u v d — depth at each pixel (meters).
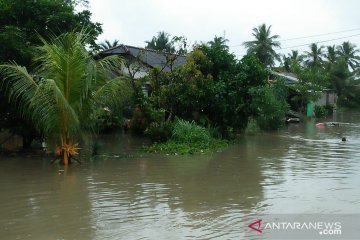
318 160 14.58
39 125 12.72
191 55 19.58
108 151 16.05
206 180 11.15
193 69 18.72
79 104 12.48
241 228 7.32
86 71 12.38
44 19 15.35
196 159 14.49
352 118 41.81
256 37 50.09
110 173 11.92
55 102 12.15
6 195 9.42
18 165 12.99
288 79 43.91
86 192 9.76
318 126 30.80
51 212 8.17
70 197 9.30
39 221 7.63
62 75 12.10
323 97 50.34
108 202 8.91
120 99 14.52
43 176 11.42
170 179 11.22
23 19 15.37
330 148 17.92
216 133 19.52
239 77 19.47
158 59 26.25
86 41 13.52
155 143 17.17
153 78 19.06
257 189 10.16
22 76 12.31
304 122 35.47
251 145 18.77
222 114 19.72
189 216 7.98
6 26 14.11
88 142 16.33
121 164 13.37
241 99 19.73
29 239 6.74
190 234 7.00
